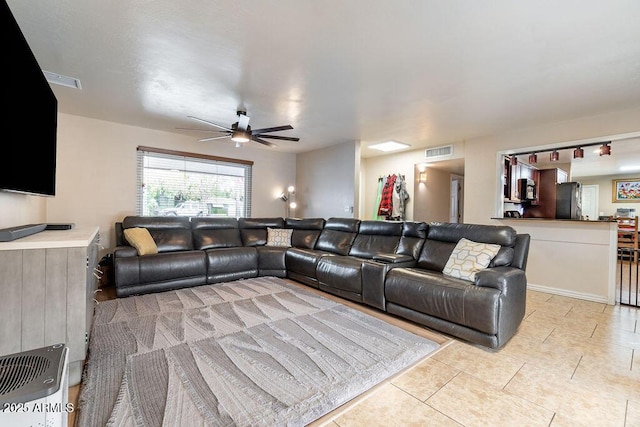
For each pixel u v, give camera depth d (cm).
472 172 473
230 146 556
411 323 271
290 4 172
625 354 216
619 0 163
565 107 331
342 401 157
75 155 402
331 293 352
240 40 211
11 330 150
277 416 143
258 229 504
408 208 583
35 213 298
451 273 280
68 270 163
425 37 203
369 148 564
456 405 157
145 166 465
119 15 186
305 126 423
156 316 270
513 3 168
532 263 405
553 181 591
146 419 138
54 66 254
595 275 355
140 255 352
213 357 197
